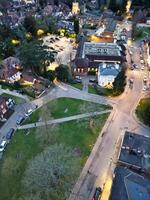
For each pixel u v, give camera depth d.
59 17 192.25
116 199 66.19
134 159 79.75
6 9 193.00
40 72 124.44
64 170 73.38
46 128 92.62
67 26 174.62
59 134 92.12
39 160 74.06
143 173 78.12
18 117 99.81
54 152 77.12
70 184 73.38
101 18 196.25
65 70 120.44
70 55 143.25
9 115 100.62
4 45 139.38
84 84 120.62
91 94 113.25
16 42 148.00
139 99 110.31
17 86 115.19
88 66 126.81
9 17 173.12
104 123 96.94
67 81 121.25
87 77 126.25
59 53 146.75
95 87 117.75
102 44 146.88
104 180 76.12
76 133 92.44
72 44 157.62
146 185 69.38
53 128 94.44
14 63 126.25
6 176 77.31
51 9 198.00
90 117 99.56
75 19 175.75
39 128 94.75
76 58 130.12
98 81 120.31
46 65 126.75
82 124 96.19
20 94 112.19
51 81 120.31
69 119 98.94
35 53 120.25
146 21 189.12
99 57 132.62
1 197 72.00
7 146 87.75
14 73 118.88
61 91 115.06
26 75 120.44
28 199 68.25
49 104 106.69
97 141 89.12
